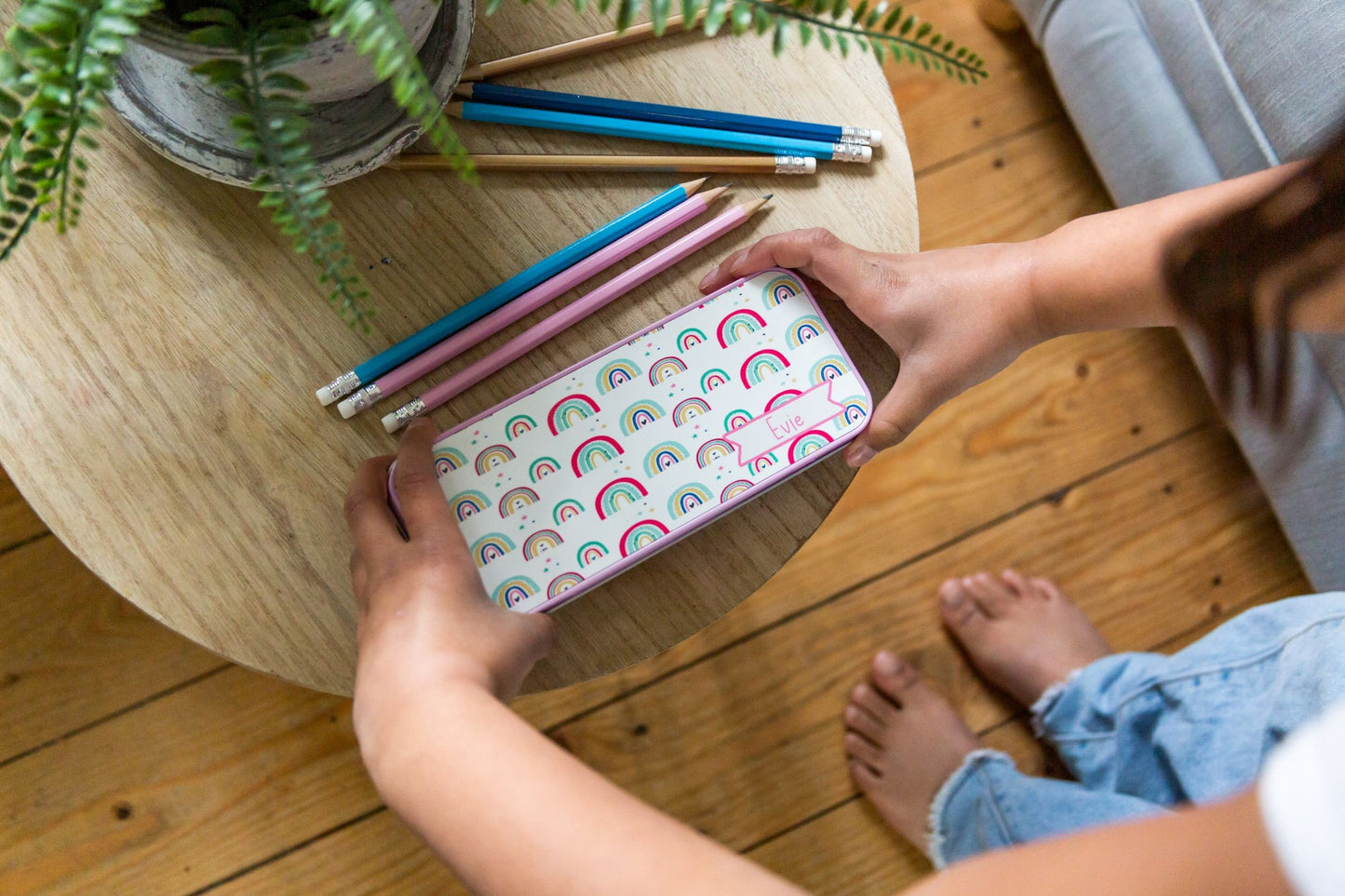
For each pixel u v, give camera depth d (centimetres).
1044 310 56
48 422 51
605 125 56
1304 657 70
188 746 90
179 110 45
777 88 57
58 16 31
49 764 88
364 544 48
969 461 100
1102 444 102
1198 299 43
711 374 54
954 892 33
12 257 51
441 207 55
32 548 90
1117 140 88
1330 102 63
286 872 90
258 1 36
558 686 52
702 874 34
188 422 52
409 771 39
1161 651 99
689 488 53
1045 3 88
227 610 51
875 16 36
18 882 87
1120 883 30
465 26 47
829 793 94
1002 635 95
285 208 37
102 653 90
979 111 104
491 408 53
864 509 99
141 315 52
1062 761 96
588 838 36
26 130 37
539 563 52
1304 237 37
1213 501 101
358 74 41
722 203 57
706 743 94
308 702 92
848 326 56
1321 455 78
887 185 57
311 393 53
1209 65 75
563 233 56
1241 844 29
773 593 97
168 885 89
